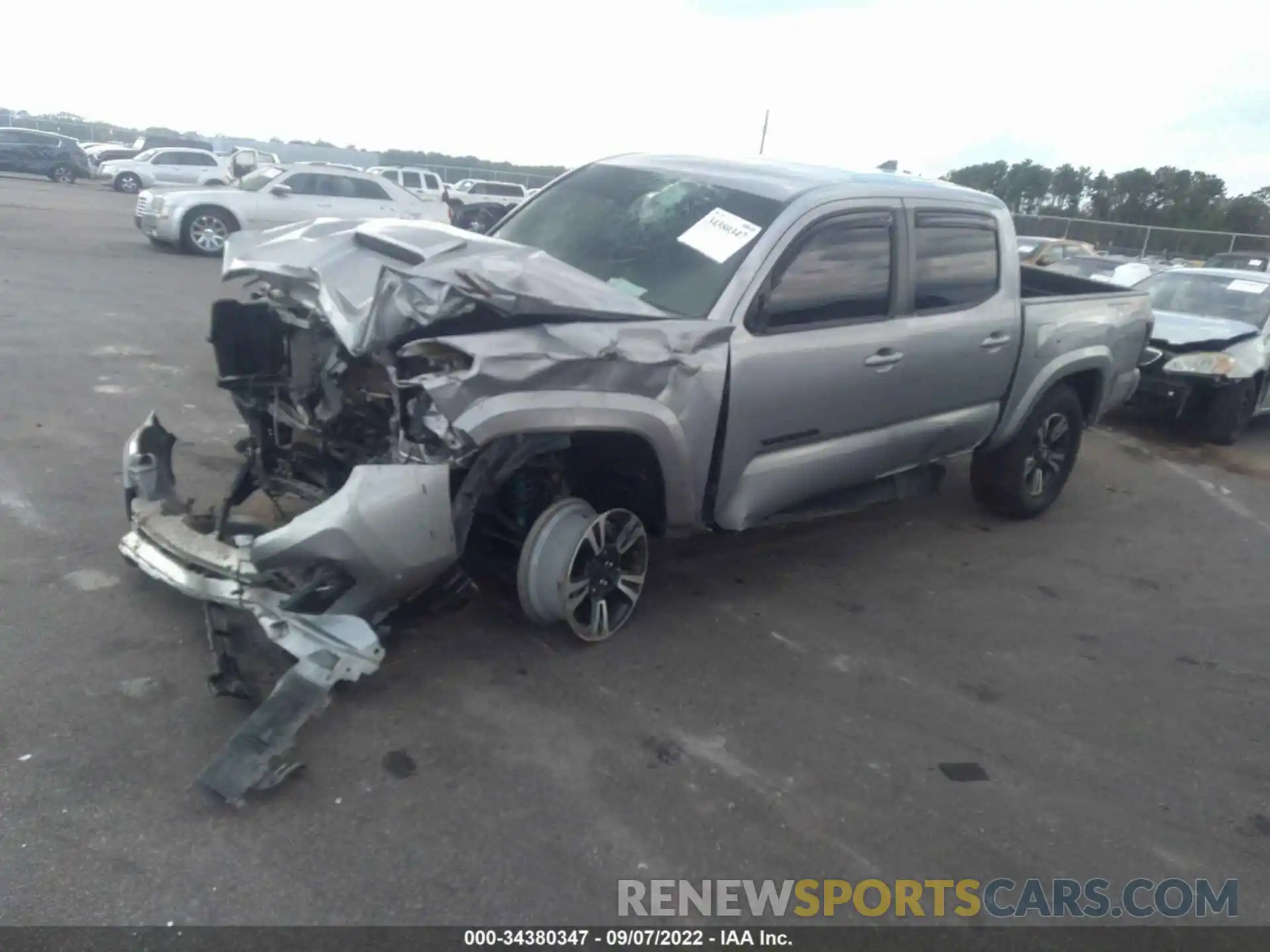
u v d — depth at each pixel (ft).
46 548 15.24
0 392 22.88
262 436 15.08
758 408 14.32
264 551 11.10
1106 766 12.79
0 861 9.18
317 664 10.92
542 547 13.14
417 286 11.56
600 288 13.11
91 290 38.34
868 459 16.66
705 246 14.71
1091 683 14.98
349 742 11.46
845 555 19.06
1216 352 30.73
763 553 18.60
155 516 13.03
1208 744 13.58
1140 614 17.74
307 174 58.23
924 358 16.84
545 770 11.35
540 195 17.78
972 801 11.72
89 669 12.27
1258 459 30.78
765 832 10.77
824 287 15.17
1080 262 59.93
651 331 12.82
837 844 10.73
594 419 12.36
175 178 105.50
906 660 15.01
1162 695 14.83
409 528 11.44
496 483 12.39
